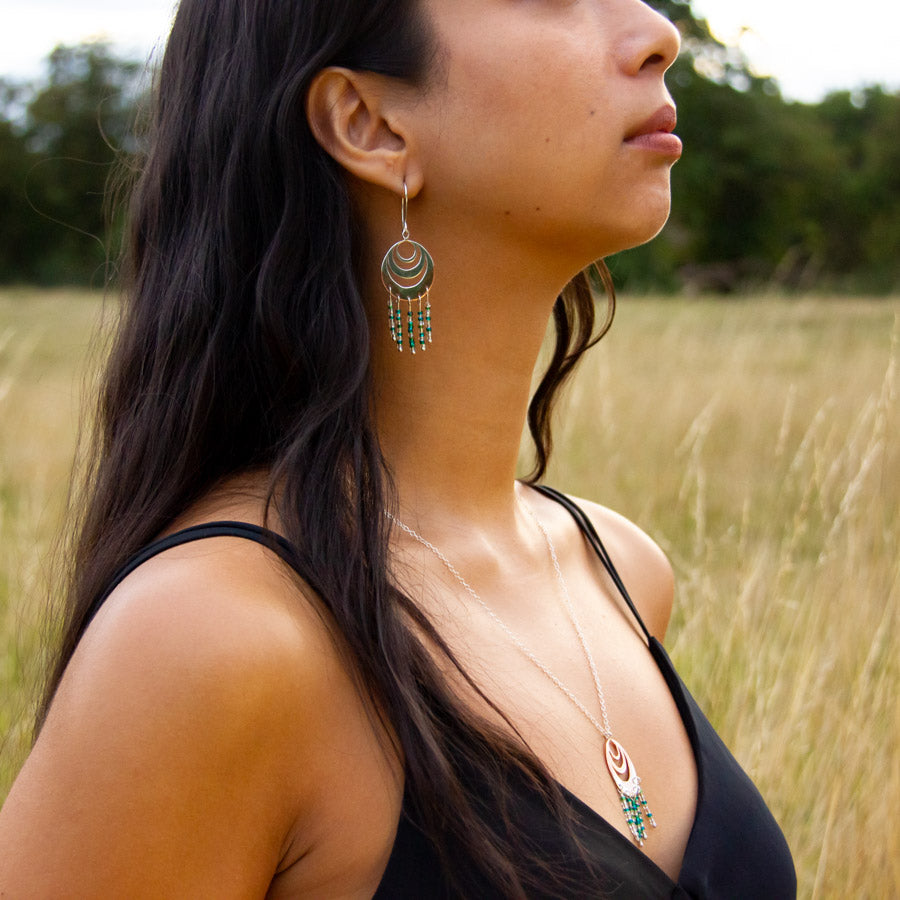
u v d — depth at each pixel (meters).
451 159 1.03
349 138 1.05
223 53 1.09
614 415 4.54
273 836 0.86
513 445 1.20
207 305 1.07
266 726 0.83
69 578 1.21
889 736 2.21
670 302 9.41
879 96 37.06
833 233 31.53
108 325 1.32
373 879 0.89
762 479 3.99
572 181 1.02
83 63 28.84
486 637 1.07
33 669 2.03
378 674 0.89
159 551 0.91
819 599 2.41
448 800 0.88
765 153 30.52
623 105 1.03
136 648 0.81
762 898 1.09
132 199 1.20
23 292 17.31
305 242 1.05
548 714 1.04
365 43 1.03
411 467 1.13
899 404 3.39
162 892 0.79
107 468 1.13
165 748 0.79
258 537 0.92
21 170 26.69
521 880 0.90
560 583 1.24
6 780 1.88
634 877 0.95
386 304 1.11
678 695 1.19
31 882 0.78
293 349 1.03
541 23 1.01
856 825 2.13
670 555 3.05
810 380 5.23
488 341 1.12
